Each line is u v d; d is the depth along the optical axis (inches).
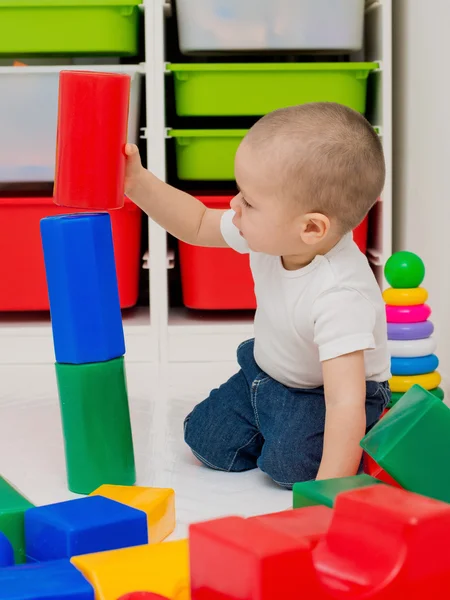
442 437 29.0
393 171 75.9
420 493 28.7
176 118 82.7
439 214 60.1
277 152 37.2
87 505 30.7
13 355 69.9
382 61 69.0
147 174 44.0
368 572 21.8
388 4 68.7
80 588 23.8
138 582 24.9
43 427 51.6
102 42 67.5
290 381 42.2
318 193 37.5
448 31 57.8
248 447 43.9
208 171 69.9
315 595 20.9
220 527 22.4
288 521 24.1
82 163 39.0
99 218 39.4
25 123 67.9
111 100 39.0
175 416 53.8
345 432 35.9
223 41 66.7
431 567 21.5
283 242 38.6
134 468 41.5
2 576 24.6
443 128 59.1
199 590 22.4
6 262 70.9
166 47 82.5
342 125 37.9
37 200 69.6
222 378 63.9
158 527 33.9
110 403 39.9
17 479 42.5
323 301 37.8
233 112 68.7
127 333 70.0
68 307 39.0
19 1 66.3
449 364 57.6
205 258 71.7
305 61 80.1
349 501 22.8
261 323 42.1
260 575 20.2
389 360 42.1
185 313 77.7
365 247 72.4
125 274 71.9
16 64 68.7
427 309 49.6
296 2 66.3
